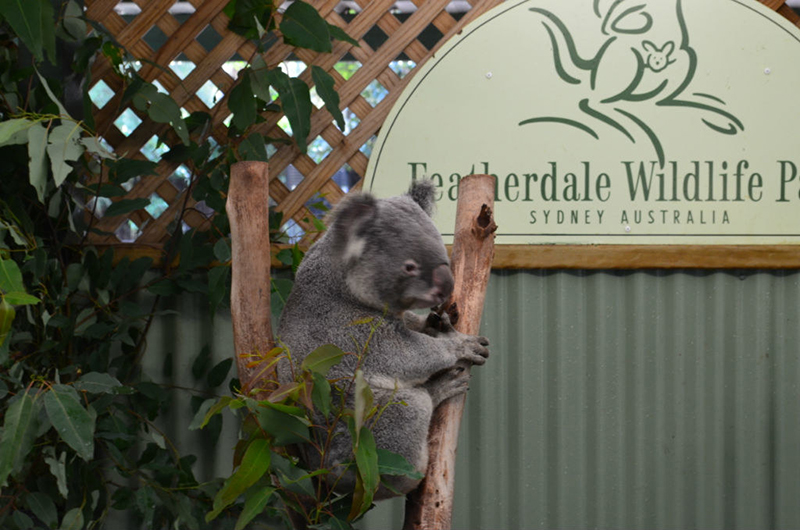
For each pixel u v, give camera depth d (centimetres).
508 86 260
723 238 259
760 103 258
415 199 177
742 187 259
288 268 262
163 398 244
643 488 262
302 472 151
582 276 262
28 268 215
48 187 229
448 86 260
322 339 161
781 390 261
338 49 264
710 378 262
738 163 259
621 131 259
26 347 238
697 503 261
